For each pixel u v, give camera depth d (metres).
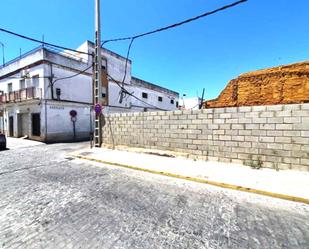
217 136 7.39
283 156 6.14
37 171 6.84
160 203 4.15
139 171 6.79
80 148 12.43
